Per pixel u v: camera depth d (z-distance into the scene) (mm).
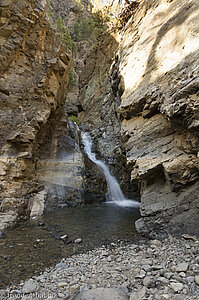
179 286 2711
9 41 8477
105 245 4996
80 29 42062
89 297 2486
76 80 32656
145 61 9016
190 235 4766
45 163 10820
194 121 4668
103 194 12156
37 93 9672
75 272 3518
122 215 8406
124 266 3641
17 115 8703
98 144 18312
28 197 8531
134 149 7551
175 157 5664
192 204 5133
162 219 5508
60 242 5207
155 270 3365
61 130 12938
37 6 9648
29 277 3443
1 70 8430
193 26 6477
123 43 13422
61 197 10055
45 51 10469
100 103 22109
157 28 9211
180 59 6469
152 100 6973
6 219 6496
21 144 8555
